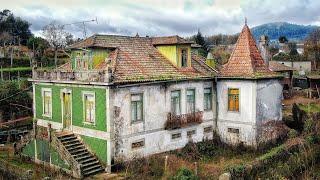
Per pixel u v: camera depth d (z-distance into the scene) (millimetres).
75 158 24625
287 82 56344
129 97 25391
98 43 27719
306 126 30875
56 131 27516
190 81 29484
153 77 26828
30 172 23062
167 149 27984
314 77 55812
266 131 30297
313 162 26156
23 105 41188
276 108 31484
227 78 30516
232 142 30641
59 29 74000
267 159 23328
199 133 30375
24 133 35875
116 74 25531
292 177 23406
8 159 28875
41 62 65312
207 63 32812
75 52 28734
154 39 31844
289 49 117188
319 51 96938
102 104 24625
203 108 30688
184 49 30406
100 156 25078
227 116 30891
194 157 27672
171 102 28297
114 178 23281
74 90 26688
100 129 24922
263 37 35719
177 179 20219
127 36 30625
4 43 79875
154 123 27078
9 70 57062
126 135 25250
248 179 21547
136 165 24516
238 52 31578
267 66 34469
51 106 28906
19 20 93812
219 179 20062
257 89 29406
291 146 25766
